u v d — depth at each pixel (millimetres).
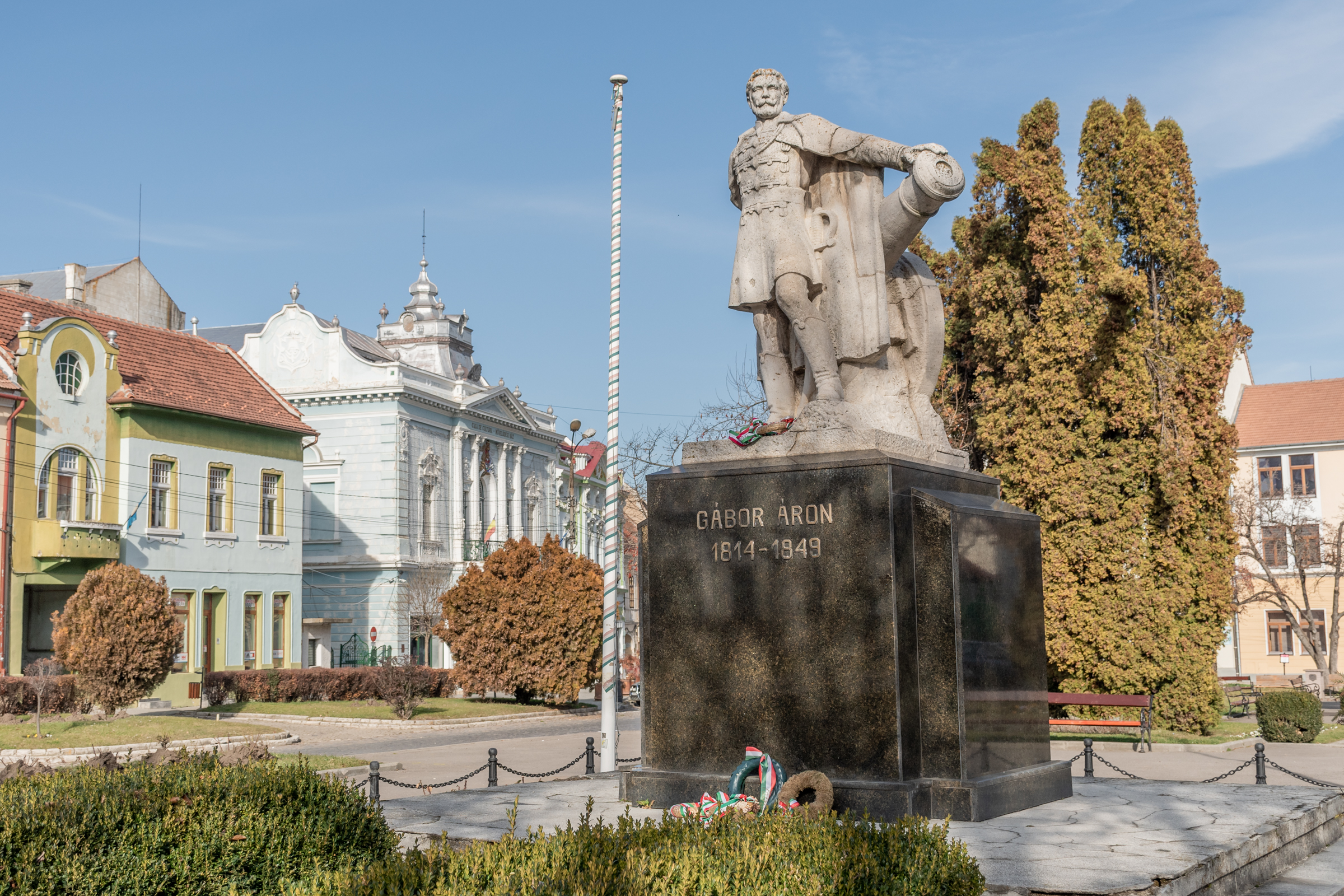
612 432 19766
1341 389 49250
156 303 49156
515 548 37531
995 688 8219
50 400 32844
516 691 37312
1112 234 25781
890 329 9266
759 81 9203
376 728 29828
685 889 4484
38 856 5613
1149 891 5902
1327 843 8656
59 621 26891
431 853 4953
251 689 34375
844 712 7773
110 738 22922
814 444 8219
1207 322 25516
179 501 36719
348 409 51688
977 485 9125
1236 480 47406
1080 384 24344
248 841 6121
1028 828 7480
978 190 25969
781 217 9000
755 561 8195
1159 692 23859
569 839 5004
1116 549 23703
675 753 8336
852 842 4980
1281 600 40875
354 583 50875
